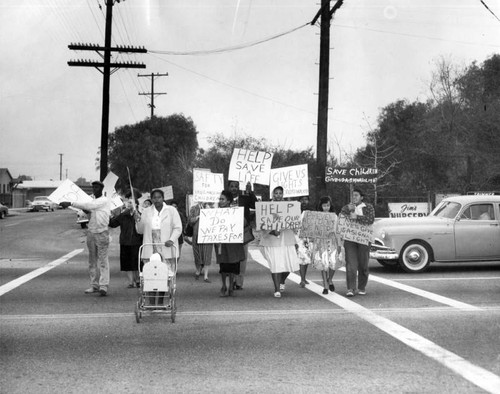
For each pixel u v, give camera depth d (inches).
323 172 853.8
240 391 229.6
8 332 332.8
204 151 1722.4
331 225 471.5
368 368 259.9
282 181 685.3
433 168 1541.6
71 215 2361.0
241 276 501.7
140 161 2258.9
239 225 450.9
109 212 474.6
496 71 1579.7
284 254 456.4
